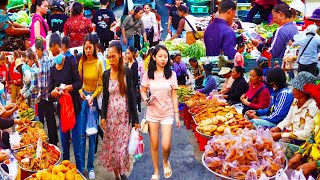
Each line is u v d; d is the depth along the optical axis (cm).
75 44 962
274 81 603
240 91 756
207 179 601
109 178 620
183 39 1205
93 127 598
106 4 1140
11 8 1286
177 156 679
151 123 574
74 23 955
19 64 819
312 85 479
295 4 1289
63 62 581
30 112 747
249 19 1355
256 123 600
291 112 549
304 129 507
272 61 859
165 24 1688
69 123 576
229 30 765
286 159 501
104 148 582
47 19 1137
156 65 573
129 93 570
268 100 667
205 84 907
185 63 1038
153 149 578
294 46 843
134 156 583
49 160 566
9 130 666
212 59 802
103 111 573
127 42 1208
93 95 595
